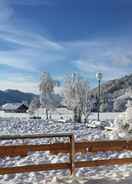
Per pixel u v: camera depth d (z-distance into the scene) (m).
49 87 69.31
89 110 52.97
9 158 12.65
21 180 8.97
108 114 65.31
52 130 26.78
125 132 17.34
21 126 30.50
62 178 8.65
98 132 24.75
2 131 24.50
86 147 8.90
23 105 102.75
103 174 9.72
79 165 8.82
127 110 17.94
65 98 55.88
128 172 9.75
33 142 17.27
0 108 105.44
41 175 9.62
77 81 55.72
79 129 29.02
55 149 8.56
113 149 9.19
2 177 9.41
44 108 71.12
